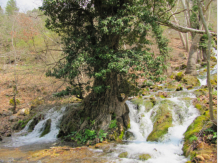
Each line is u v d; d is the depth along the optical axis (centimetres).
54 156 617
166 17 735
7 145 803
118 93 842
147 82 732
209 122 639
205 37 1525
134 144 691
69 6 727
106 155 609
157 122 791
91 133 746
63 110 1077
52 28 836
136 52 689
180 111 825
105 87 778
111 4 667
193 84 1259
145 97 1080
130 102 998
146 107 912
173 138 673
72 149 678
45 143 807
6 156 643
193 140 598
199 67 1619
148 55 669
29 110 1266
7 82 1633
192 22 1570
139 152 601
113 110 809
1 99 1438
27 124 1098
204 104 828
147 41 781
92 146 707
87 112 848
